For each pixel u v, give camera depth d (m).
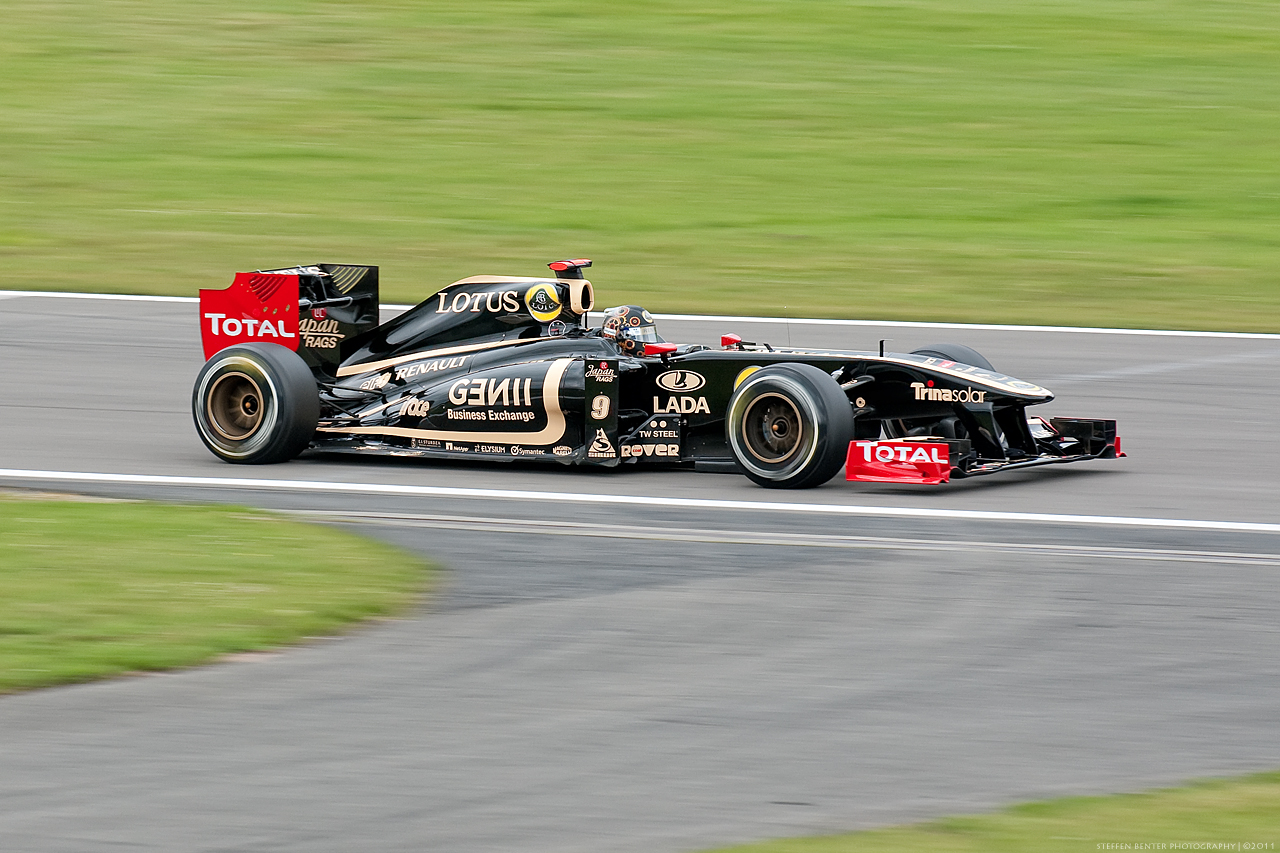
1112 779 18.31
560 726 20.08
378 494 34.12
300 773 18.58
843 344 52.00
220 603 24.94
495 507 32.75
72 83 97.69
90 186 78.44
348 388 39.16
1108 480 35.50
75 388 46.59
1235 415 42.78
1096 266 64.75
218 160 83.12
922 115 91.69
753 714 20.48
